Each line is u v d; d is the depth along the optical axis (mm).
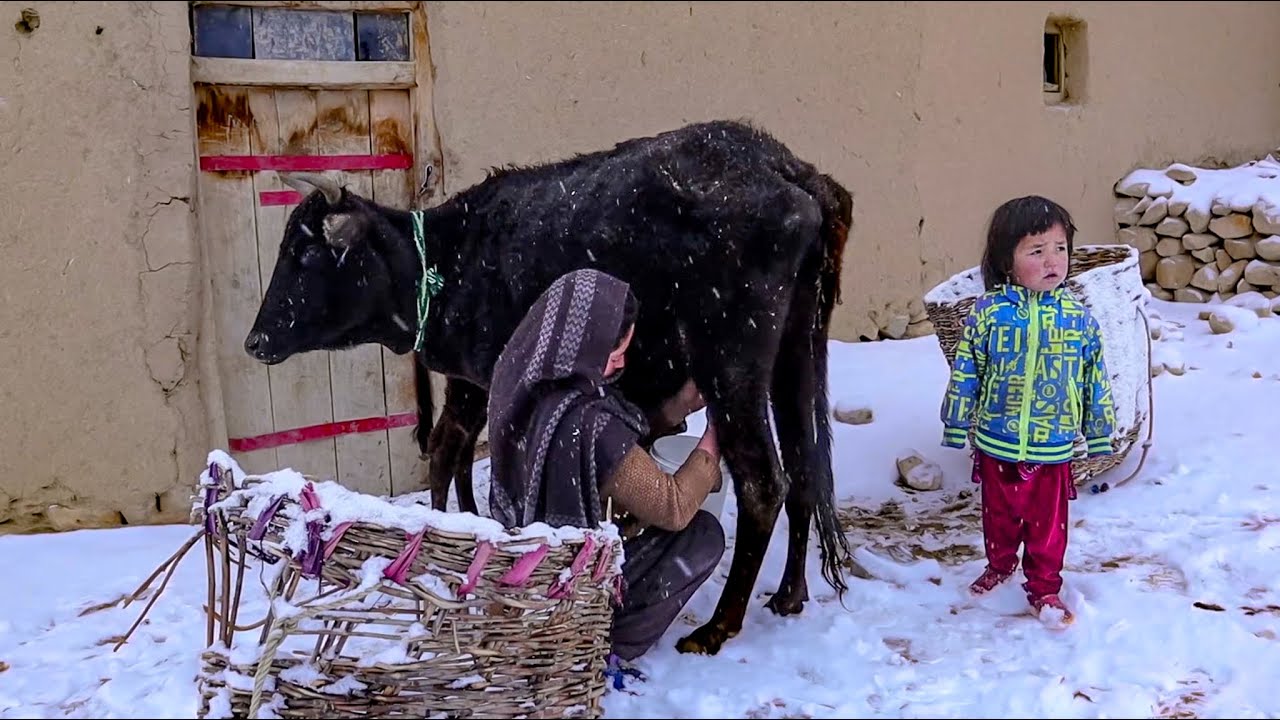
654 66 6438
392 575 2738
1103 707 3141
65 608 4078
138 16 4855
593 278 3211
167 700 3221
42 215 4789
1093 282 4762
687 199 3791
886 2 7281
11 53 4680
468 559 2793
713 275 3738
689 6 6531
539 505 3166
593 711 3033
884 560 4344
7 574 4383
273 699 2840
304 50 5406
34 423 4883
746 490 3678
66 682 3416
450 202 4297
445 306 4195
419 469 5961
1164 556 4266
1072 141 8352
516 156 5949
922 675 3400
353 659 2816
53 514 4949
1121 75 8602
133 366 4984
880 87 7316
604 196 3957
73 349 4895
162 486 5082
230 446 5383
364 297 4168
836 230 3941
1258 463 5145
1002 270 3975
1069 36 8477
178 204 5008
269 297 4168
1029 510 3830
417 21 5582
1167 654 3479
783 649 3588
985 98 7836
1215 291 7879
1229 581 4008
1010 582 4082
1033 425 3818
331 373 5637
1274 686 3256
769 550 4559
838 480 5445
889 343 7316
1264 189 7797
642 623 3385
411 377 5875
